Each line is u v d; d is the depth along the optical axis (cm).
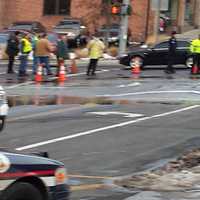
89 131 1647
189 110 2045
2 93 1219
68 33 5062
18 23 5631
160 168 1244
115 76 3328
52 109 2066
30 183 745
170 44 3459
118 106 2141
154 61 3759
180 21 6247
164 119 1853
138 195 1024
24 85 2903
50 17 6347
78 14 6238
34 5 6384
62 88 2766
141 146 1463
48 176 763
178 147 1453
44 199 763
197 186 1090
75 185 1094
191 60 3741
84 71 3672
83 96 2452
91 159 1324
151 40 5719
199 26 6494
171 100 2311
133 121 1811
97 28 5528
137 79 3134
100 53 3394
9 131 1636
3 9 6400
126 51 4312
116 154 1377
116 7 4256
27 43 3350
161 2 4722
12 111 2011
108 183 1113
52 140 1523
